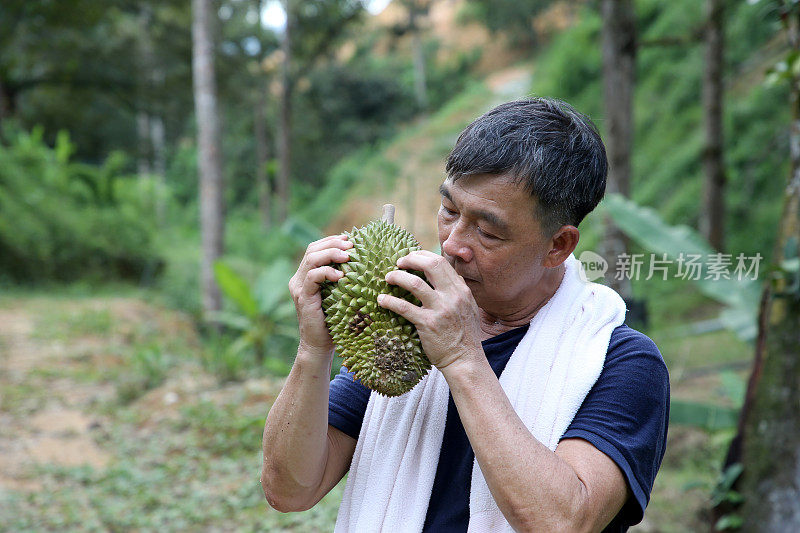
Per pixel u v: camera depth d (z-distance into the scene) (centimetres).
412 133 2884
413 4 3412
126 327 1051
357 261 125
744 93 1419
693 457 557
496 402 113
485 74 3722
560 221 123
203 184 1045
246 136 3384
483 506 125
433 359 116
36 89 2002
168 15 1911
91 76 1856
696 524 468
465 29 4166
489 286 127
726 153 1340
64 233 1441
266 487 144
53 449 561
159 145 2819
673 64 1691
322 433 137
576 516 109
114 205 1703
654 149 1575
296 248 1986
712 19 946
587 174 123
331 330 127
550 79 2083
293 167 3300
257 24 2189
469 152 120
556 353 129
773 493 330
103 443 574
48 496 467
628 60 661
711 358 810
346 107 3281
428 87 3719
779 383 331
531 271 126
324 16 1967
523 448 110
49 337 922
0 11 1638
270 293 826
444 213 130
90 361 830
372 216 2261
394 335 120
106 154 2386
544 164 117
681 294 1053
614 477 116
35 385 722
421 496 130
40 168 1550
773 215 1215
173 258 1728
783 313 330
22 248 1347
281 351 871
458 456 134
